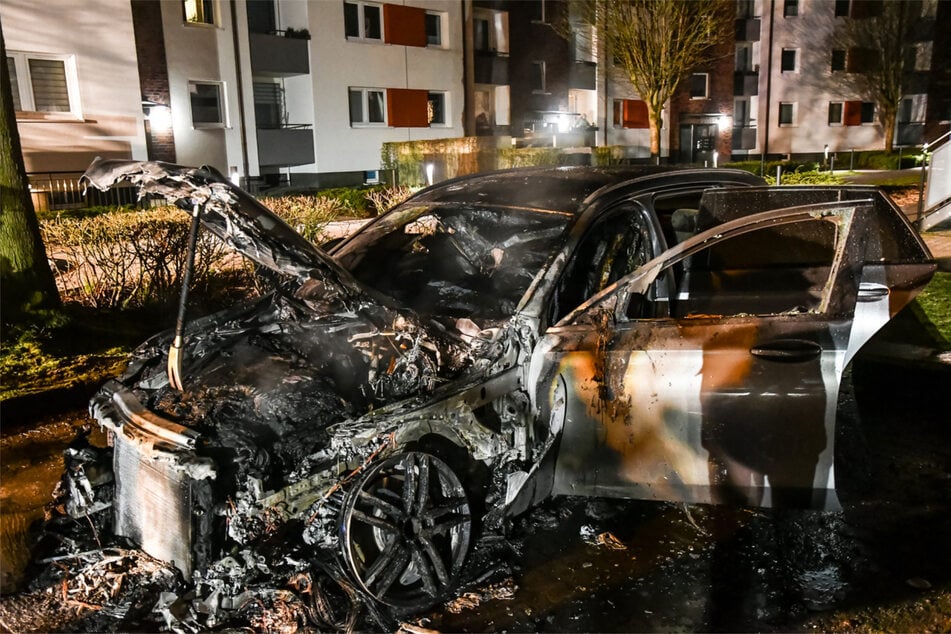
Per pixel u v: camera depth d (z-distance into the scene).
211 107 20.34
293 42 21.66
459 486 3.12
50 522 3.27
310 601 2.78
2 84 6.25
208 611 2.65
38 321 6.37
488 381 3.12
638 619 2.94
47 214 12.28
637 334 3.35
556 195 4.02
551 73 29.77
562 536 3.50
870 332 3.51
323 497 2.76
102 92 16.64
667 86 23.06
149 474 2.83
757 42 36.12
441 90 26.00
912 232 3.71
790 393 3.38
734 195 3.98
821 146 37.28
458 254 4.24
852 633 2.85
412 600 2.97
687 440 3.41
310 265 3.03
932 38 36.09
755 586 3.15
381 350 3.18
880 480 4.06
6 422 4.98
